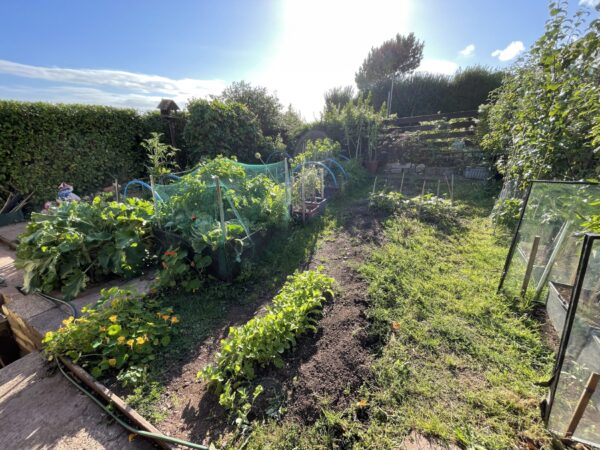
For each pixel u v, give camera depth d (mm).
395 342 2254
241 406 1758
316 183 5523
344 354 2096
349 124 8797
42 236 3158
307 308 2471
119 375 1978
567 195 2371
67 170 6109
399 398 1809
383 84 13445
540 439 1565
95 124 6500
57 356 2172
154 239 3734
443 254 3730
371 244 4004
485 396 1800
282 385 1879
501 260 3529
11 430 1729
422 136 8812
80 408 1871
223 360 1960
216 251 3125
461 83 11594
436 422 1646
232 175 3969
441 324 2445
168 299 2963
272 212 4082
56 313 2830
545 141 3162
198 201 3604
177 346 2340
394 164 9188
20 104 5277
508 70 5559
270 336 2096
